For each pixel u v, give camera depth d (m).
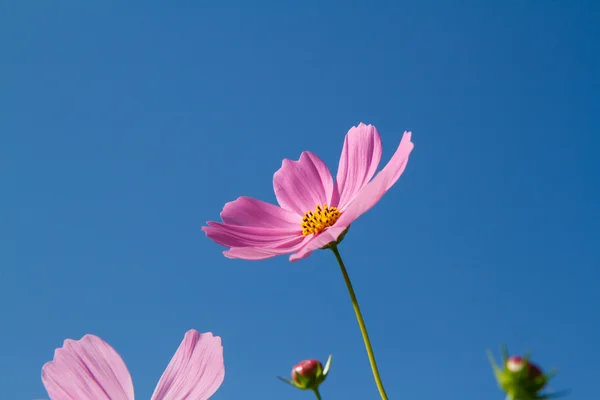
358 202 0.45
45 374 0.42
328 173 0.53
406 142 0.45
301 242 0.50
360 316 0.43
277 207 0.52
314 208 0.52
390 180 0.45
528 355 0.40
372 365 0.43
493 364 0.40
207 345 0.42
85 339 0.42
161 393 0.42
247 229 0.51
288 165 0.53
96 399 0.42
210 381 0.42
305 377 0.44
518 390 0.39
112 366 0.42
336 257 0.45
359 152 0.51
